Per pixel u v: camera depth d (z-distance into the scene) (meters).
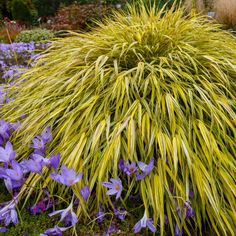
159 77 2.43
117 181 1.88
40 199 2.11
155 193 1.91
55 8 11.70
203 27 2.99
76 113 2.29
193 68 2.54
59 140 2.32
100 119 2.21
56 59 2.84
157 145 2.13
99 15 8.27
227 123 2.21
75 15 8.40
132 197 2.10
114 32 2.79
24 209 2.09
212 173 2.02
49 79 2.59
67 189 2.02
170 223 1.89
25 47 4.90
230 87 2.48
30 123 2.36
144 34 2.69
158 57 2.55
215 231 1.99
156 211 1.87
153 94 2.25
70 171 1.83
